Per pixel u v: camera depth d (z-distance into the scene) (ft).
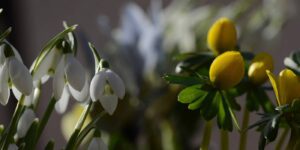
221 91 1.14
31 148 1.11
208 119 1.12
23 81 1.07
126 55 1.95
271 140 1.03
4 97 1.10
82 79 1.09
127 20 2.01
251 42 2.07
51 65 1.12
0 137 1.17
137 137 1.90
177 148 1.90
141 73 1.93
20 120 1.15
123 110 1.87
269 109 1.20
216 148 2.07
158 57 1.94
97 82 1.06
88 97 1.14
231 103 1.20
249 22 2.10
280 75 1.08
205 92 1.13
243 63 1.12
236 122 1.11
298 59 1.17
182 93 1.13
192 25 2.02
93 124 1.13
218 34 1.25
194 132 1.92
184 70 1.16
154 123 1.90
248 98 1.21
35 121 1.12
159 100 1.90
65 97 1.19
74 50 1.11
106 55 1.95
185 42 1.98
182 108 1.90
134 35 1.98
